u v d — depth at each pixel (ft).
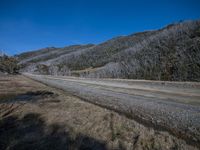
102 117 24.13
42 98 39.01
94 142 17.75
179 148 15.42
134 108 28.02
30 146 18.39
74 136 19.31
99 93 44.32
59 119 24.23
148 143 16.67
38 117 25.93
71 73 223.10
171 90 44.93
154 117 23.27
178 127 19.69
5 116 28.53
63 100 35.58
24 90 54.34
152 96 37.32
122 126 20.77
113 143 17.21
